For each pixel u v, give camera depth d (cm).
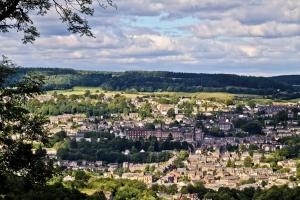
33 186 7894
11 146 7525
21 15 7562
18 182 7650
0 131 7544
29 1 7506
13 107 7569
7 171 7525
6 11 7194
